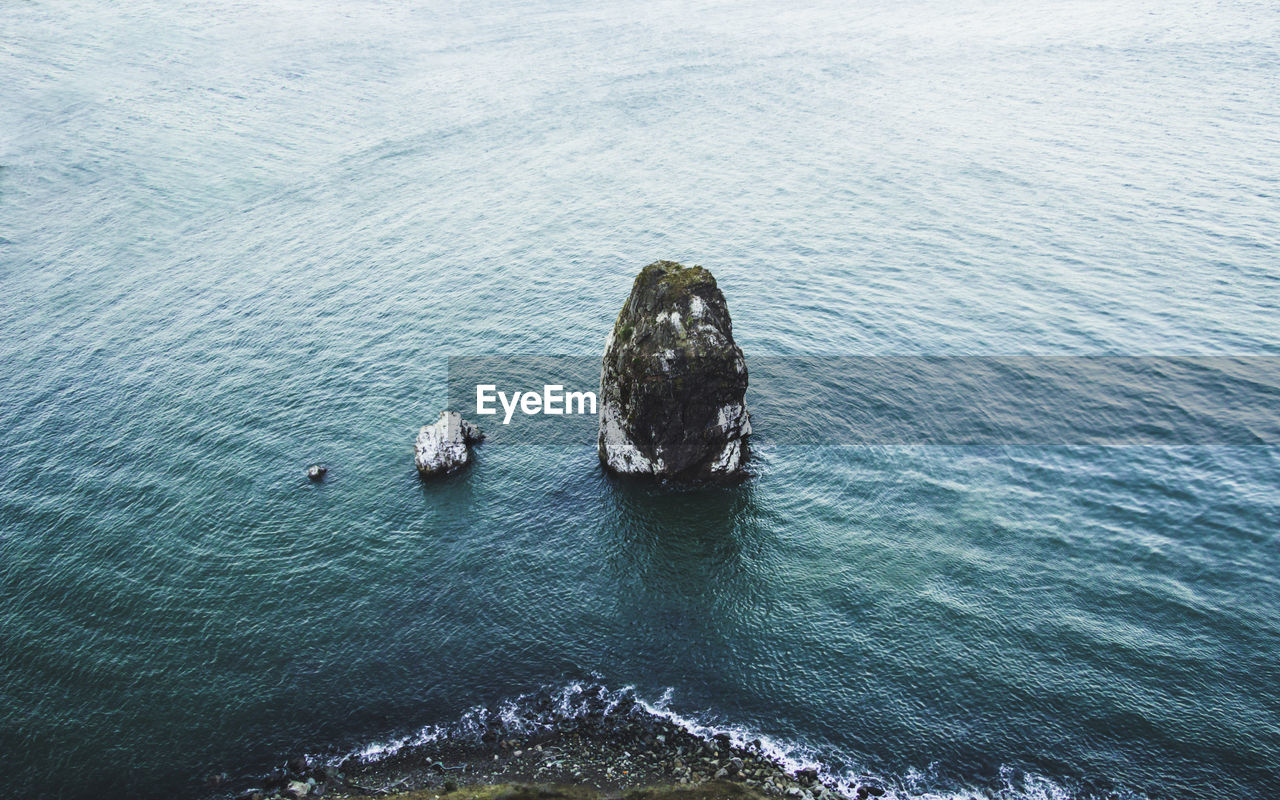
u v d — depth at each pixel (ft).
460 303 265.13
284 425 203.92
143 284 292.20
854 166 379.14
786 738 121.49
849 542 159.22
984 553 153.99
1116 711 122.21
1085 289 257.34
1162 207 311.47
